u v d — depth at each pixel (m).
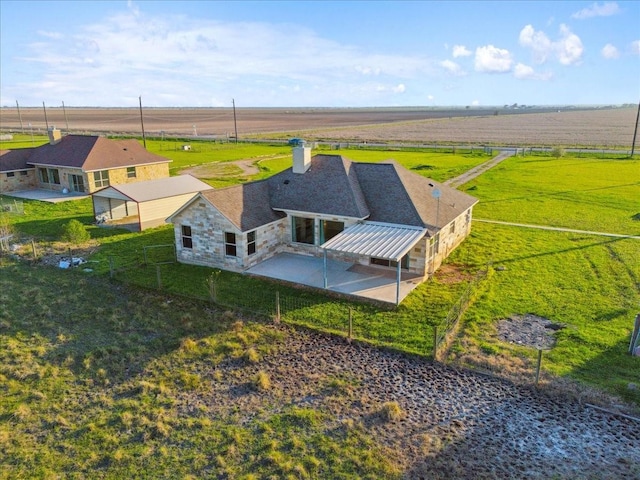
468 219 34.53
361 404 15.76
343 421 14.83
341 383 16.83
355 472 12.87
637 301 23.09
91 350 19.09
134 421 14.98
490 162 72.31
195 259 28.83
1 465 13.16
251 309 22.66
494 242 32.91
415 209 27.02
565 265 28.17
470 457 13.38
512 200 46.19
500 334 20.16
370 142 108.75
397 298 22.52
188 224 28.39
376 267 27.52
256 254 28.06
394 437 14.21
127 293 24.86
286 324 21.31
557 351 18.61
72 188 50.81
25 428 14.73
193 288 25.16
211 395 16.36
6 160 51.69
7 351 19.08
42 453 13.64
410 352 18.81
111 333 20.61
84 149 50.94
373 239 24.59
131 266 28.64
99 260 29.73
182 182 40.97
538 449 13.70
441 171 63.81
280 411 15.44
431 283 25.77
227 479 12.62
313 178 30.00
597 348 18.77
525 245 32.19
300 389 16.64
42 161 51.69
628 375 16.98
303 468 12.93
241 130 165.25
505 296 23.92
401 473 12.78
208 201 26.88
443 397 16.17
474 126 193.75
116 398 16.25
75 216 41.22
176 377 17.41
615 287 24.81
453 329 20.41
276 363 18.30
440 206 29.38
